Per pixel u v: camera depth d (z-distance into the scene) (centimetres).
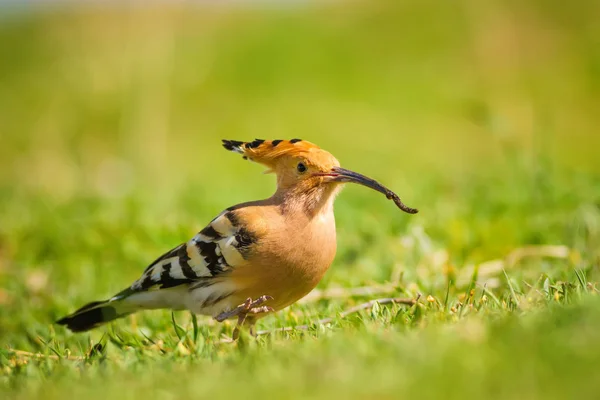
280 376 538
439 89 2302
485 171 1491
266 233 768
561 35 2459
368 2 2697
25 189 1709
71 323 871
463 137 2072
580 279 707
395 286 876
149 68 2362
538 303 673
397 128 2144
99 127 2302
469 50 2439
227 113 2306
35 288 1129
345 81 2381
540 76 2327
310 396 498
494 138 1994
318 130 2166
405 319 691
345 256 1059
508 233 1040
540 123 1777
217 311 805
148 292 840
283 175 796
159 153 2025
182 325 869
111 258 1205
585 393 462
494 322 591
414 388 491
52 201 1519
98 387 581
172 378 576
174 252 827
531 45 2444
